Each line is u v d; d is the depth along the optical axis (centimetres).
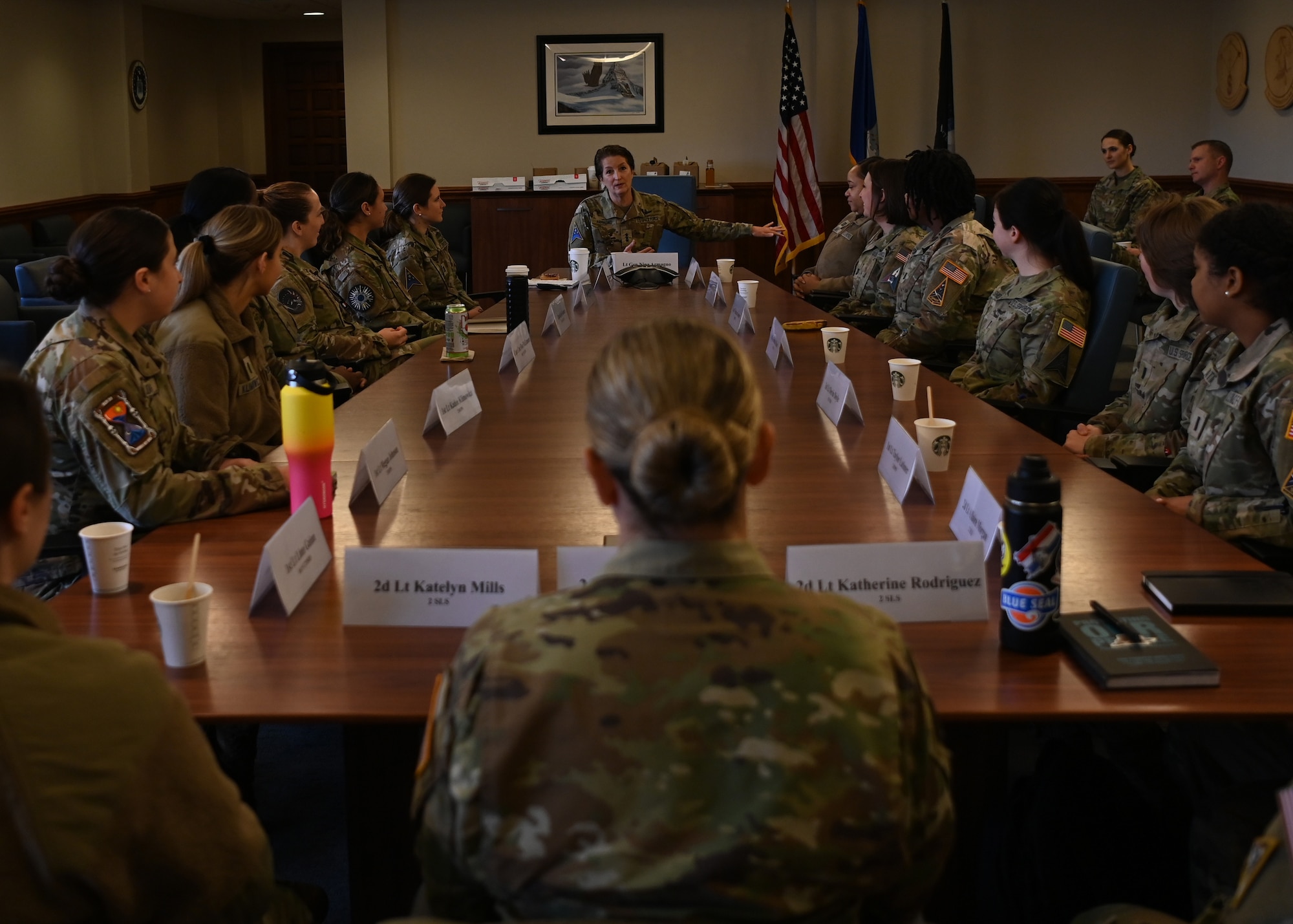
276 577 149
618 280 519
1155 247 263
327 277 494
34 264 605
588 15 901
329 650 141
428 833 89
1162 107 898
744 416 93
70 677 93
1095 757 169
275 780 250
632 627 87
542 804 83
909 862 87
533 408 271
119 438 194
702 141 916
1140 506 193
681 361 92
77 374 197
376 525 185
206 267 266
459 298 596
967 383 354
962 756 160
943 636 143
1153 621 141
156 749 94
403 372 318
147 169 1048
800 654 86
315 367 186
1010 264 427
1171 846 163
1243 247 210
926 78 899
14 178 878
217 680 133
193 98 1168
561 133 919
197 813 97
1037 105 899
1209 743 177
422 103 917
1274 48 788
